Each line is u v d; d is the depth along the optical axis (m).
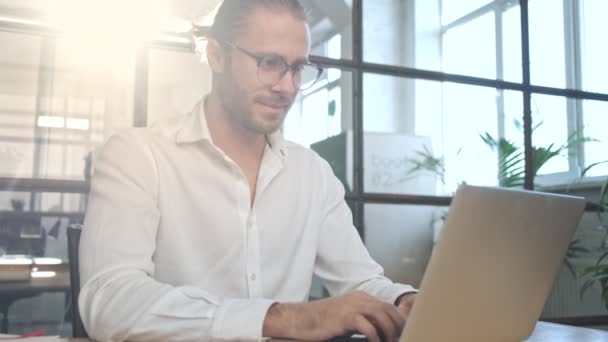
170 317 0.72
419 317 0.62
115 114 2.20
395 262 2.77
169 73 2.24
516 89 3.12
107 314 0.75
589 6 3.35
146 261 0.92
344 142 2.64
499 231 0.65
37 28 2.11
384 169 3.01
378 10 3.61
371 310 0.71
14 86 2.10
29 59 2.11
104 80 2.20
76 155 2.17
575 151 3.18
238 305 0.73
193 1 2.19
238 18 1.03
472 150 3.14
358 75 2.66
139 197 1.00
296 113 2.53
